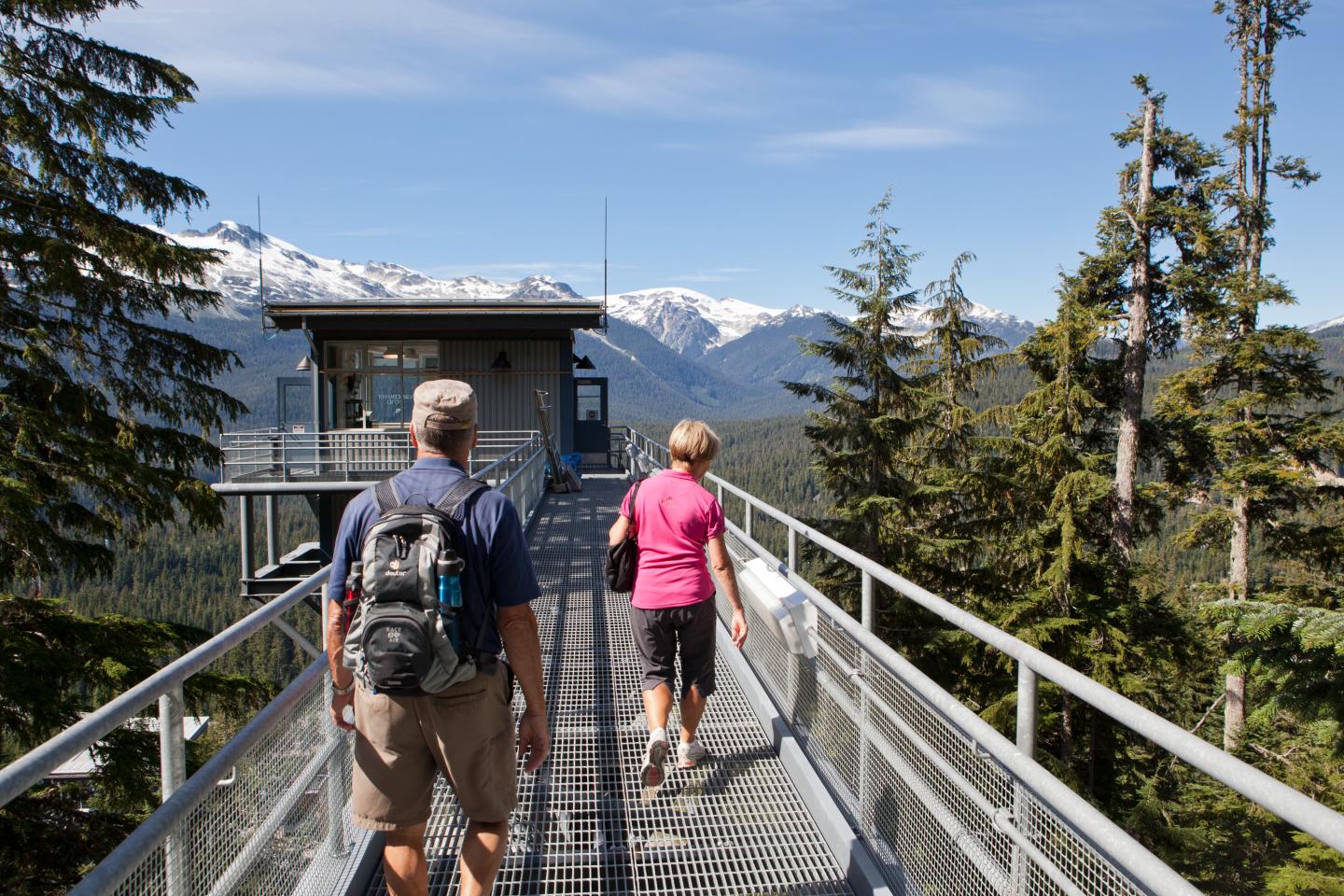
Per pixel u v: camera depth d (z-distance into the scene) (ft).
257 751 9.00
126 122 40.24
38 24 38.70
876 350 70.54
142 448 40.11
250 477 62.08
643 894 11.44
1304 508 63.10
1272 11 71.61
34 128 37.40
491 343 76.02
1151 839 38.04
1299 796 4.44
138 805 25.52
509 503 8.26
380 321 71.61
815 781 13.32
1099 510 63.62
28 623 28.68
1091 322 62.95
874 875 10.83
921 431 72.28
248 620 9.16
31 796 25.12
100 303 38.99
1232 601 25.09
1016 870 7.96
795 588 16.12
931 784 10.14
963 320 81.05
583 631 23.81
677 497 13.83
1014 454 62.75
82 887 5.51
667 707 13.42
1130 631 57.31
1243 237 68.85
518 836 12.85
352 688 8.73
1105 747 52.47
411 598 7.47
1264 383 63.41
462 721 8.03
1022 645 7.70
